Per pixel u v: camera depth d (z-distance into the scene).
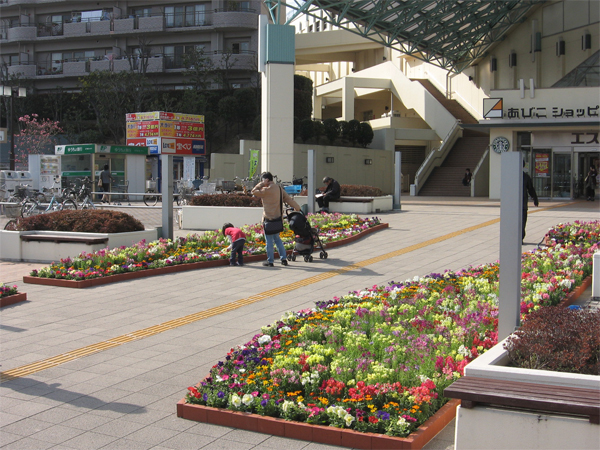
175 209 24.23
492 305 7.16
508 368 4.03
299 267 11.73
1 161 44.69
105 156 31.62
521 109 28.66
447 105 43.69
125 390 5.53
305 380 4.94
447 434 4.43
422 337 5.88
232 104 41.94
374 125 47.28
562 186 29.17
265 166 23.97
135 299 9.22
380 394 4.62
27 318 8.16
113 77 43.75
